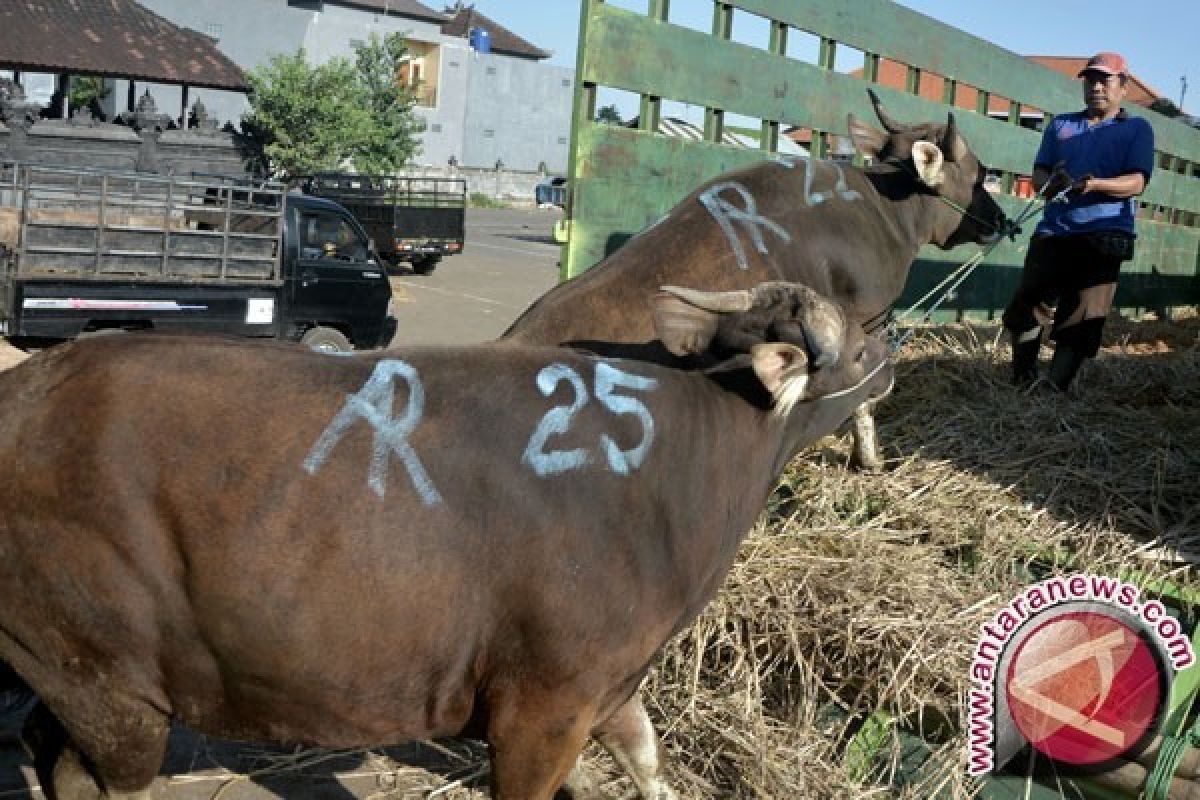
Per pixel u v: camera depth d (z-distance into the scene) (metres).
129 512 2.83
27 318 10.61
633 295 4.46
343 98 31.05
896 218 5.83
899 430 6.48
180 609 2.89
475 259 24.75
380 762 4.43
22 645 2.97
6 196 12.63
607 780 4.23
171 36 21.97
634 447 3.19
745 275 4.84
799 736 4.36
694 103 6.61
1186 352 8.99
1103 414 6.66
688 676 4.51
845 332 3.56
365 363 3.13
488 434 3.07
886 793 4.27
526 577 3.02
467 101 50.66
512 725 3.11
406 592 2.94
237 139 21.83
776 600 4.71
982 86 9.83
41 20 20.84
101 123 20.50
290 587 2.87
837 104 7.94
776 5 7.17
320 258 12.23
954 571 5.10
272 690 2.98
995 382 7.25
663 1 6.38
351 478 2.92
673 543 3.22
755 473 3.46
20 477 2.83
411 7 47.19
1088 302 6.94
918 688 4.48
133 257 11.06
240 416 2.91
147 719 3.04
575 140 5.95
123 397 2.88
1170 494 5.52
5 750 4.34
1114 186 6.64
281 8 41.03
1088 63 6.93
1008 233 6.33
